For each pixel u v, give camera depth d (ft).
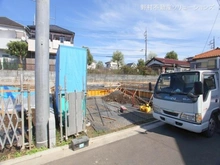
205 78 12.86
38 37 10.32
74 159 9.58
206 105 12.35
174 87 14.15
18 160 9.11
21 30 76.33
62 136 11.62
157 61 89.20
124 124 16.29
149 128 15.47
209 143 12.16
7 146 10.43
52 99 20.39
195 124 11.87
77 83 14.70
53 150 10.38
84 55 14.99
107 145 11.59
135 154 10.34
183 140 12.69
